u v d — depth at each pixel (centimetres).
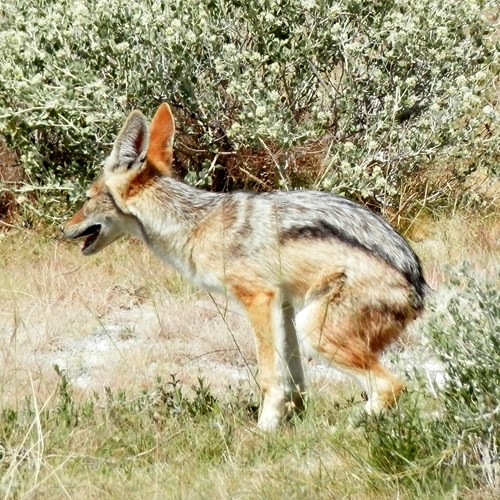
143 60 3525
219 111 3550
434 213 3631
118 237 2423
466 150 3544
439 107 3497
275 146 3528
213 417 2095
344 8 3500
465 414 1672
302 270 2125
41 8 3684
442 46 3494
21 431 1994
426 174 3703
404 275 2095
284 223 2147
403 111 3588
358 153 3416
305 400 2108
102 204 2373
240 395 2245
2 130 3481
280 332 2183
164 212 2297
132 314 3036
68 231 2405
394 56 3512
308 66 3547
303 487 1666
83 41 3553
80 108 3391
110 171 2362
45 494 1702
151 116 3488
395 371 2297
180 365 2619
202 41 3478
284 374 2211
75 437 1991
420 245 3441
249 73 3381
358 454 1758
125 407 2139
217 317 2930
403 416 1762
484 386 1702
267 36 3475
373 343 2081
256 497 1659
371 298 2067
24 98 3391
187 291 3116
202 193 2308
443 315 1788
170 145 2370
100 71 3534
